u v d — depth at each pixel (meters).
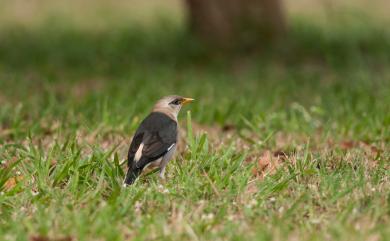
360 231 8.86
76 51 26.16
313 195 10.13
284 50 24.73
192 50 24.80
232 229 9.02
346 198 9.98
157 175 11.16
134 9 38.69
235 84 20.47
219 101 17.52
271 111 16.48
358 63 22.88
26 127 14.35
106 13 37.22
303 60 24.19
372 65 23.03
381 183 10.69
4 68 23.27
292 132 14.77
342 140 14.05
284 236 8.76
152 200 9.95
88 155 11.88
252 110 16.19
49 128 14.48
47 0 40.22
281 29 25.62
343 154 12.31
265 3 25.20
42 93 19.03
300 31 27.56
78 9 38.47
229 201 9.98
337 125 15.12
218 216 9.45
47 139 13.75
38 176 10.87
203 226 9.09
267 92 18.95
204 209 9.70
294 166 11.48
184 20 32.94
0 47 27.48
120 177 11.03
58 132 13.50
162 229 8.98
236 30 25.12
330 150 12.80
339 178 10.77
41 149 12.34
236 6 25.08
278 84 20.16
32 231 8.96
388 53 24.38
